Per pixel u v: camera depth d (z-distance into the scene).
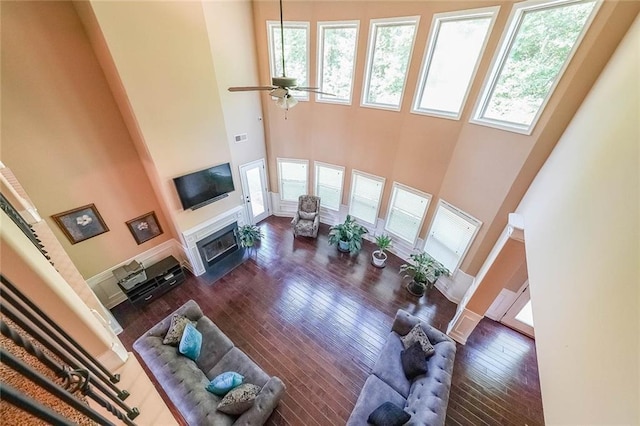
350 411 3.13
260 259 5.60
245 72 5.03
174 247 5.16
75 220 3.78
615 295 1.01
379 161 5.38
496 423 3.06
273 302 4.59
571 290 1.44
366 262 5.61
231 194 5.50
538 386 3.45
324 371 3.54
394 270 5.42
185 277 5.05
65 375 0.75
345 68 4.98
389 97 4.80
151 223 4.70
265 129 5.98
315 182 6.53
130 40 3.30
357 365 3.62
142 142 3.86
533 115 3.24
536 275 2.09
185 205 4.52
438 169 4.60
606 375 0.93
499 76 3.53
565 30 2.78
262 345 3.85
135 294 4.32
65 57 3.27
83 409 0.64
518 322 4.14
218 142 4.85
